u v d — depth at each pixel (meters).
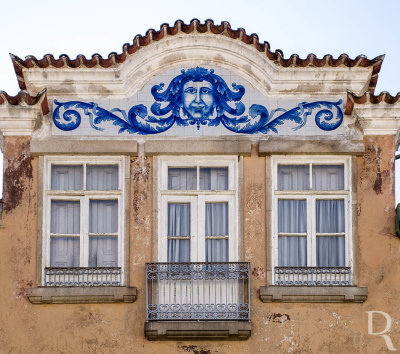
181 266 17.75
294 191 18.19
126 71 18.45
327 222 18.16
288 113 18.42
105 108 18.44
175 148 18.20
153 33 18.42
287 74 18.44
